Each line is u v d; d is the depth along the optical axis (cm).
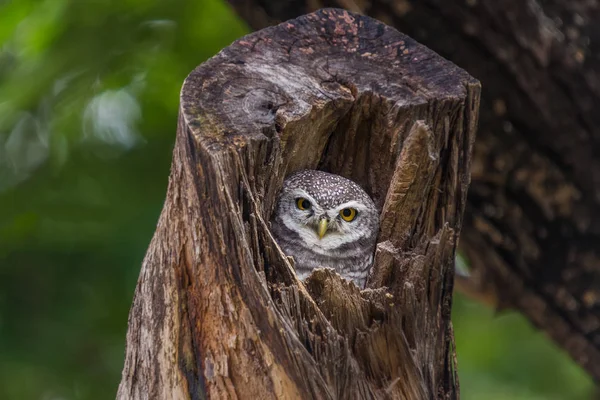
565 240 962
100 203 1177
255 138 645
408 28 894
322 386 611
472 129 725
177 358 638
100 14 1186
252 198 630
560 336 1013
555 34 912
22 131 1190
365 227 873
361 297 655
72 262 1177
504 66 897
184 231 636
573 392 1470
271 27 751
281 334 607
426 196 733
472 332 1537
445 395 707
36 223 1166
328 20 764
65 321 1173
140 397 667
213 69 705
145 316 668
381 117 743
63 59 1176
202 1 1209
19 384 1156
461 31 888
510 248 971
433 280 698
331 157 844
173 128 1233
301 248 965
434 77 733
